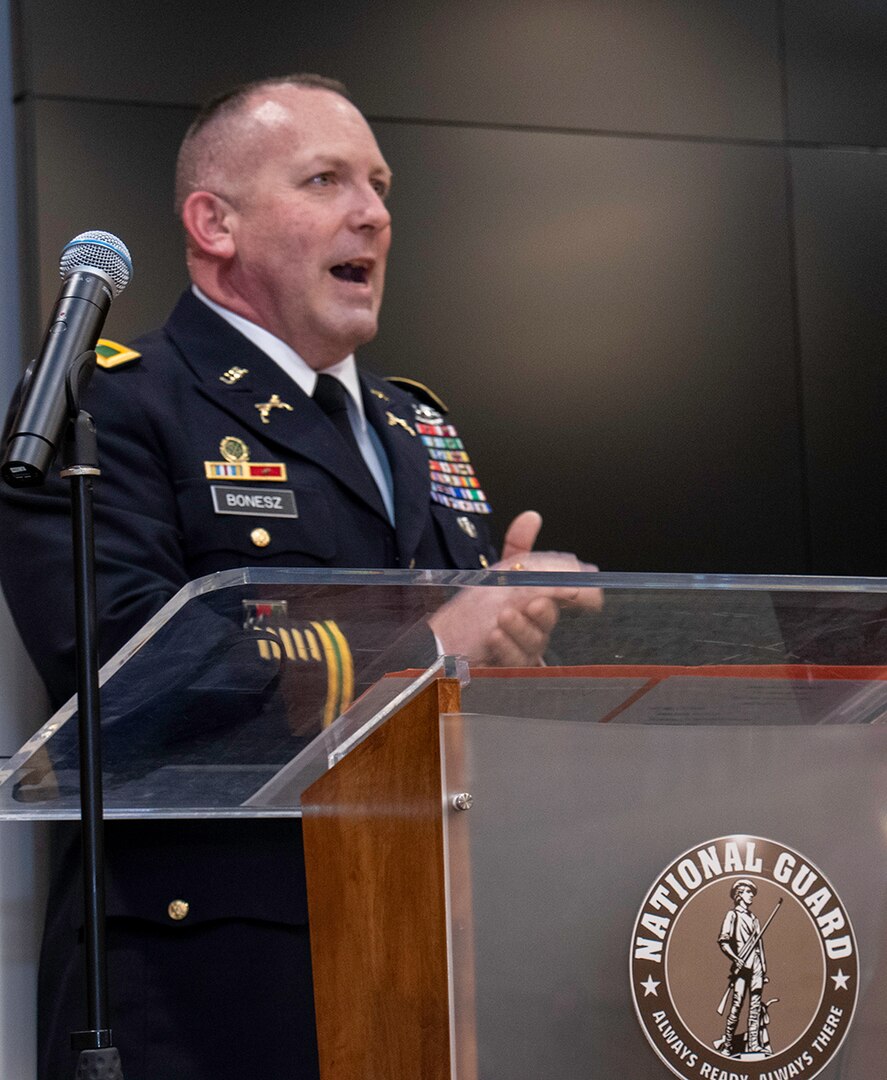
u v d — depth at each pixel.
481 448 3.74
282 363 3.16
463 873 1.30
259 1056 2.38
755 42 4.08
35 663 2.50
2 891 3.32
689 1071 1.33
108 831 2.39
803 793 1.39
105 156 3.53
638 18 4.00
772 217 4.03
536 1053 1.30
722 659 1.61
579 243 3.88
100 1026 1.49
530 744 1.34
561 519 3.78
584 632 1.51
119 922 2.37
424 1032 1.32
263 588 1.46
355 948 1.48
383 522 2.98
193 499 2.78
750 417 3.94
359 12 3.78
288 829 2.47
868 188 4.11
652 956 1.33
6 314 3.48
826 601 1.44
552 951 1.31
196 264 3.22
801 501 3.95
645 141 3.96
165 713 1.74
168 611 1.49
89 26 3.57
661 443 3.87
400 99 3.79
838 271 4.06
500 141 3.86
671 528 3.85
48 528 2.52
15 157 3.52
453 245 3.79
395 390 3.39
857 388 4.02
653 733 1.37
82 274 1.70
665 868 1.35
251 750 1.89
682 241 3.96
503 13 3.90
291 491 2.86
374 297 3.28
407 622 1.55
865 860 1.40
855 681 1.49
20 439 1.54
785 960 1.36
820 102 4.11
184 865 2.40
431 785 1.33
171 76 3.60
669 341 3.91
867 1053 1.37
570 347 3.84
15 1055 3.29
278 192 3.24
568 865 1.33
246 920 2.41
